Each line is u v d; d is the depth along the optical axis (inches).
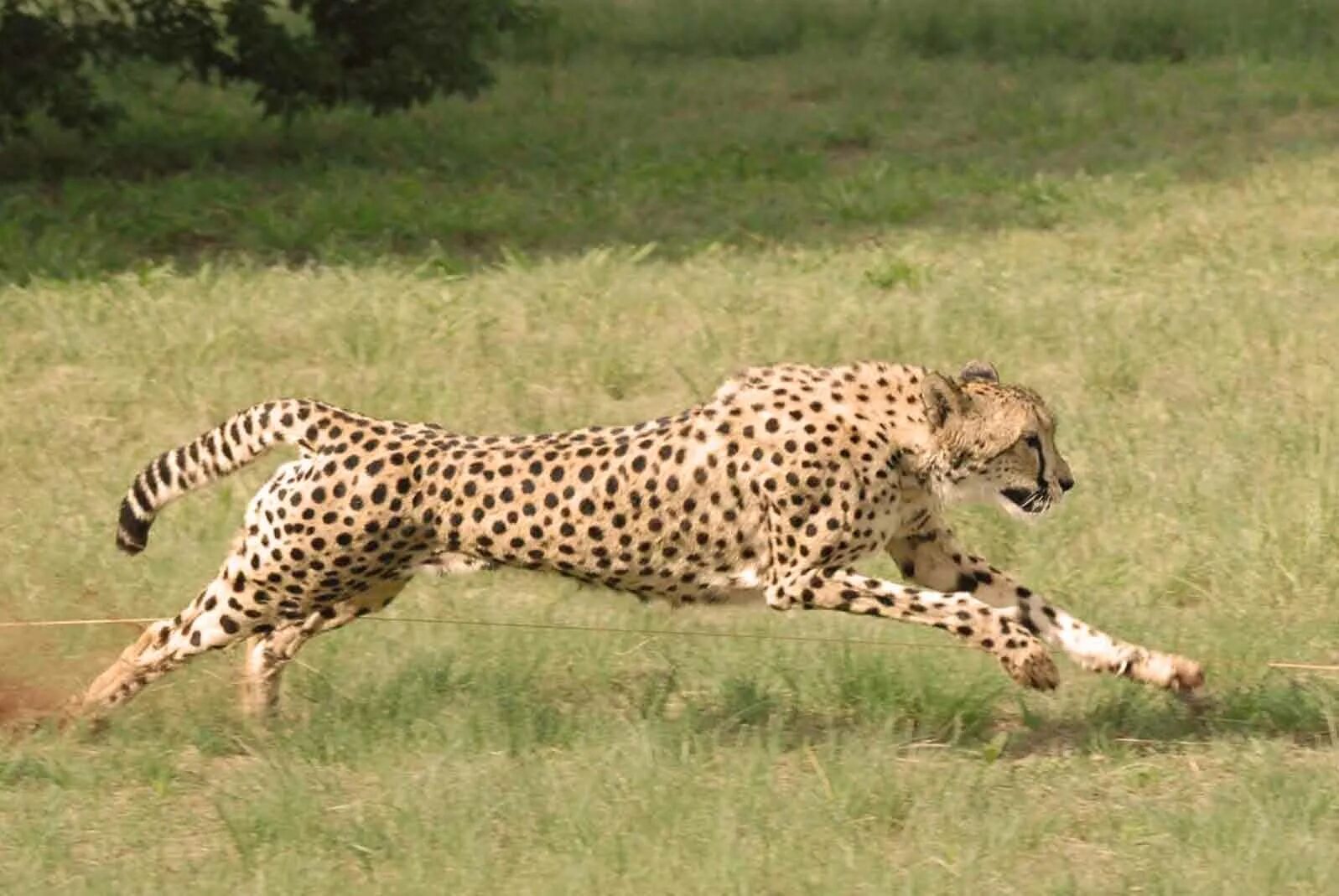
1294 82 1074.1
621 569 383.2
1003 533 498.3
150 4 935.0
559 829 341.1
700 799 352.8
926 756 380.8
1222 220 803.4
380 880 327.0
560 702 413.1
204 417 592.4
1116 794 364.5
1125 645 382.9
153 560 481.4
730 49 1243.8
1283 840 333.1
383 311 672.4
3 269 738.2
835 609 378.9
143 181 913.5
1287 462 535.5
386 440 384.2
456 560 390.0
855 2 1296.8
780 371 387.5
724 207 850.1
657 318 682.8
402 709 397.1
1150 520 503.2
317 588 386.3
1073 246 775.7
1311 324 661.9
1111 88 1074.7
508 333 668.1
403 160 951.6
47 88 898.7
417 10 962.1
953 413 378.6
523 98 1111.6
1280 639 436.8
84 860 339.0
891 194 850.1
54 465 552.1
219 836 349.1
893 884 320.2
